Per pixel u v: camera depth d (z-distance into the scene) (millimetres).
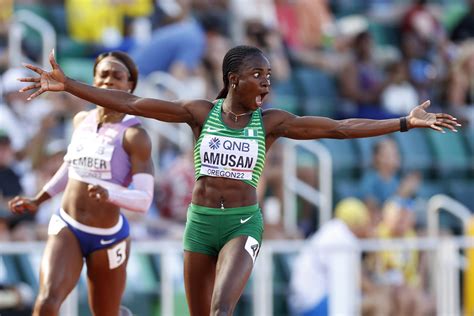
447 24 50219
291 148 37125
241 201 19906
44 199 23188
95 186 20391
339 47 47000
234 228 19906
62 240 21875
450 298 32969
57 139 35406
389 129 19656
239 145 19703
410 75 45375
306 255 31984
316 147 37781
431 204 37875
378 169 38844
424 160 42875
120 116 22188
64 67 39875
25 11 42156
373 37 48875
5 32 39688
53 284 21203
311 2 46438
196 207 20094
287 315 32531
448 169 43500
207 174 19844
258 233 20031
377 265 32531
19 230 31219
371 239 34594
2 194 32312
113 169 22016
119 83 22109
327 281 31719
